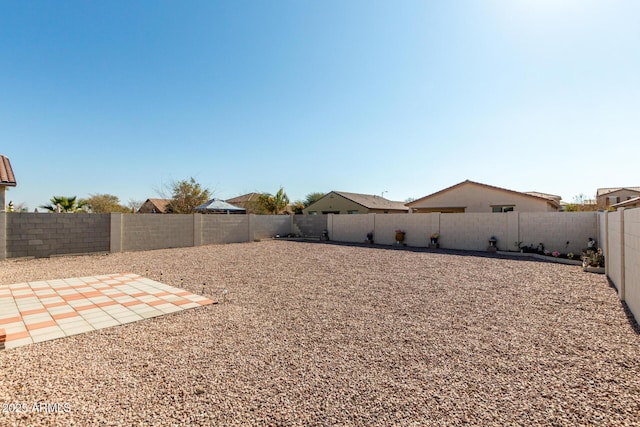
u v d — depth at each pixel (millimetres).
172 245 15781
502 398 2742
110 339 4180
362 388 2922
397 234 17078
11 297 6449
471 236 14945
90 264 10742
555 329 4527
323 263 10922
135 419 2436
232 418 2461
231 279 8219
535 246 13180
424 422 2410
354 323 4820
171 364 3418
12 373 3195
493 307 5664
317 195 40031
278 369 3305
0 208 11336
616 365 3371
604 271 8914
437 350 3803
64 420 2416
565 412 2525
